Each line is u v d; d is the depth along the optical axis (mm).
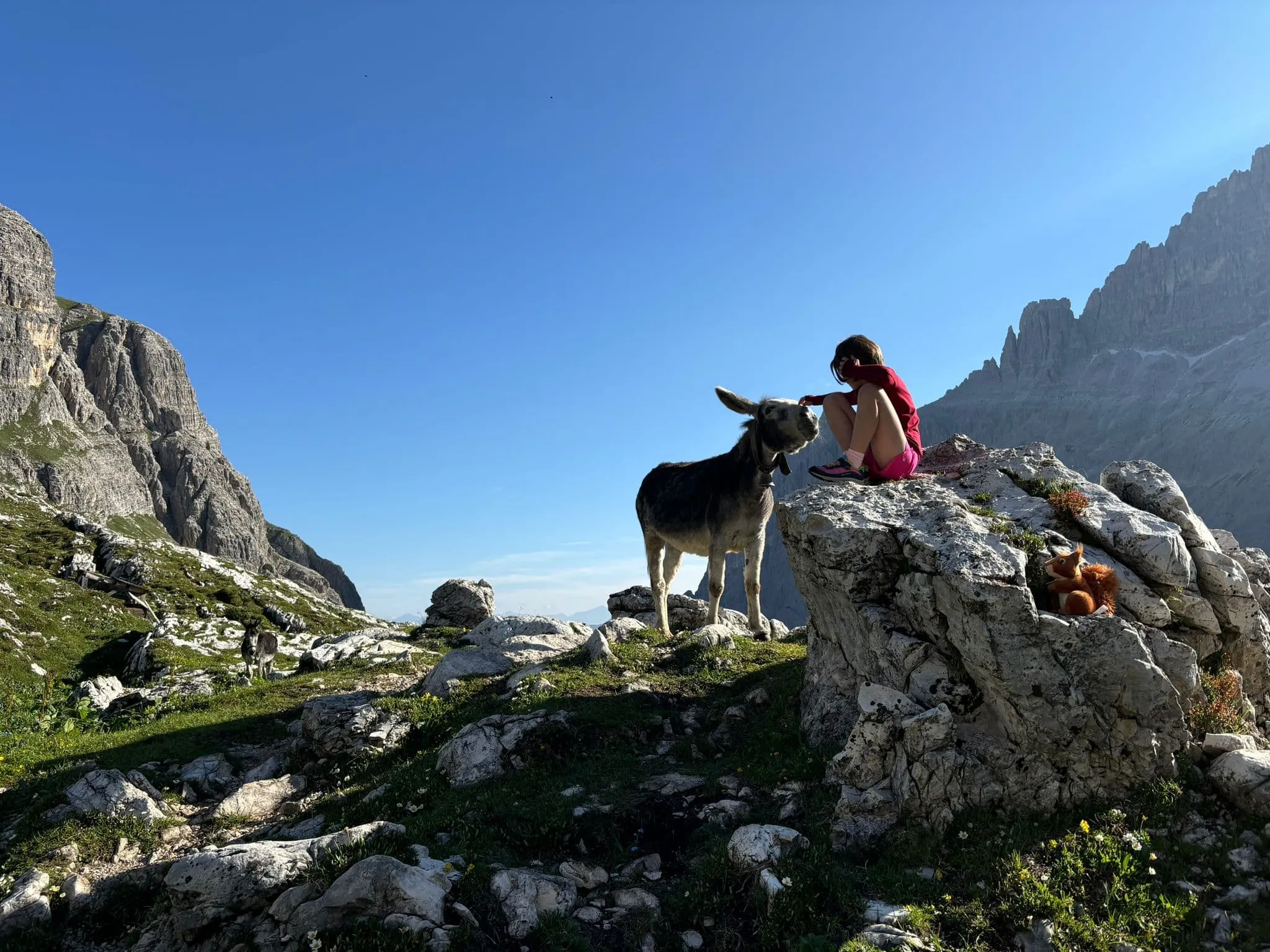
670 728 10938
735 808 8297
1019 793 7301
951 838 7078
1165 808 6926
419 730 12484
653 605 21906
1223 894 6047
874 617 8547
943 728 7426
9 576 55938
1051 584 7766
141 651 45719
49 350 193375
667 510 15273
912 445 10242
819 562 8953
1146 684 7152
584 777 9477
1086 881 6293
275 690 17578
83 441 185375
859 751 7707
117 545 72375
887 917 6117
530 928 6715
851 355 10273
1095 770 7223
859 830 7305
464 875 7273
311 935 6578
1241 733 7641
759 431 13031
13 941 7992
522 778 9594
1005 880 6320
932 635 8094
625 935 6625
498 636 18516
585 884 7363
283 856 7469
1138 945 5652
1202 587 8641
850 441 10188
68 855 9398
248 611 66125
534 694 12047
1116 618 7285
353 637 25594
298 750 12789
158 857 9508
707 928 6617
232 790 11914
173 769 12328
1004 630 7285
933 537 8258
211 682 22562
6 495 80188
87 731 17375
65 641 48750
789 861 6875
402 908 6688
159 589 65812
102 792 10750
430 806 9375
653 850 7945
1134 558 8391
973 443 11359
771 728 9984
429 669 18500
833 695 9492
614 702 11523
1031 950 5797
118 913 8367
